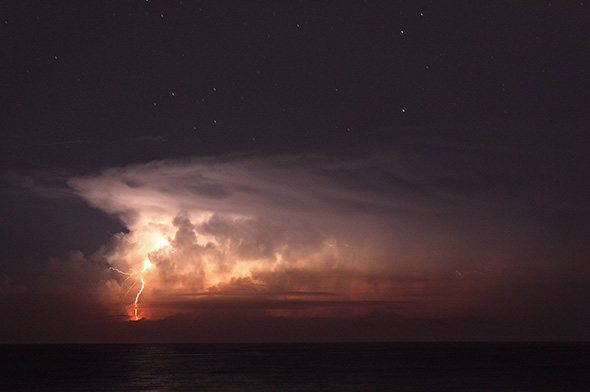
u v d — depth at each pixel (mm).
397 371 82375
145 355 161375
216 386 63156
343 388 58906
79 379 74188
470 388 57812
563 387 58531
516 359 116188
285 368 92188
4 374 83438
